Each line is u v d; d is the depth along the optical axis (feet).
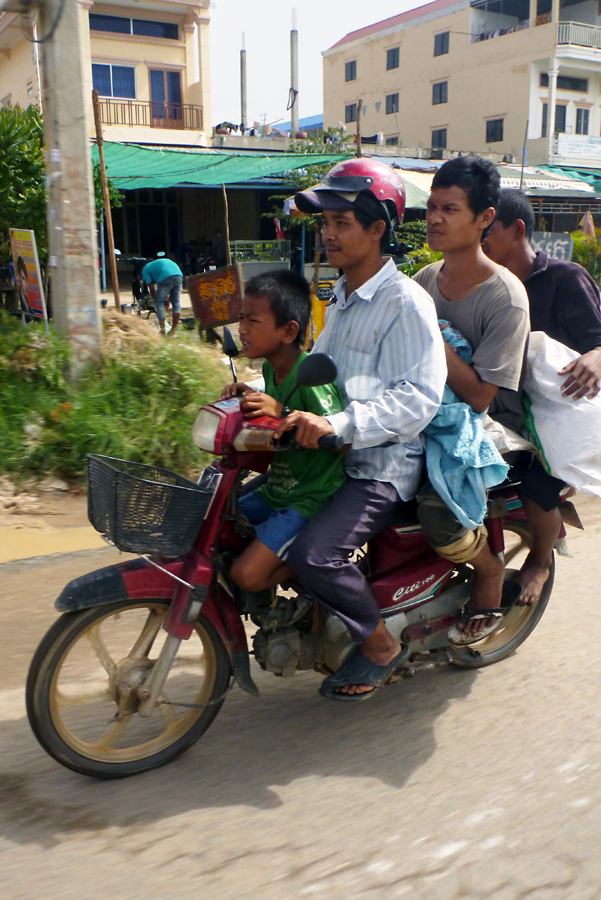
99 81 82.74
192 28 85.20
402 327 8.46
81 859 7.45
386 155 88.74
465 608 10.21
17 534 16.02
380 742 9.63
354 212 8.35
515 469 10.45
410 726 10.00
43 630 12.12
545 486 10.39
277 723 10.00
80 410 19.17
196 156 61.87
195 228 88.79
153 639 8.87
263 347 8.51
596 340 10.71
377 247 8.66
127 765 8.70
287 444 8.06
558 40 105.19
